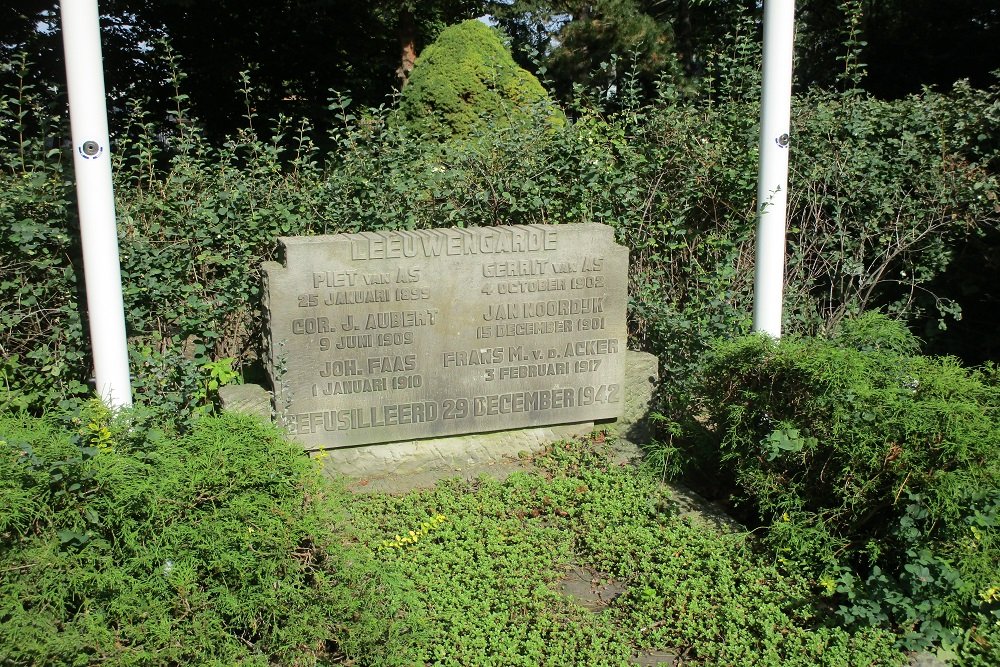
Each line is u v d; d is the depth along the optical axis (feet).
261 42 48.73
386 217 21.54
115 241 15.11
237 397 17.99
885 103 26.48
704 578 14.87
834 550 15.11
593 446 19.79
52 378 19.13
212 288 20.54
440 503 17.40
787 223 24.73
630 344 22.99
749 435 16.57
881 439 14.48
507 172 22.71
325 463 18.38
